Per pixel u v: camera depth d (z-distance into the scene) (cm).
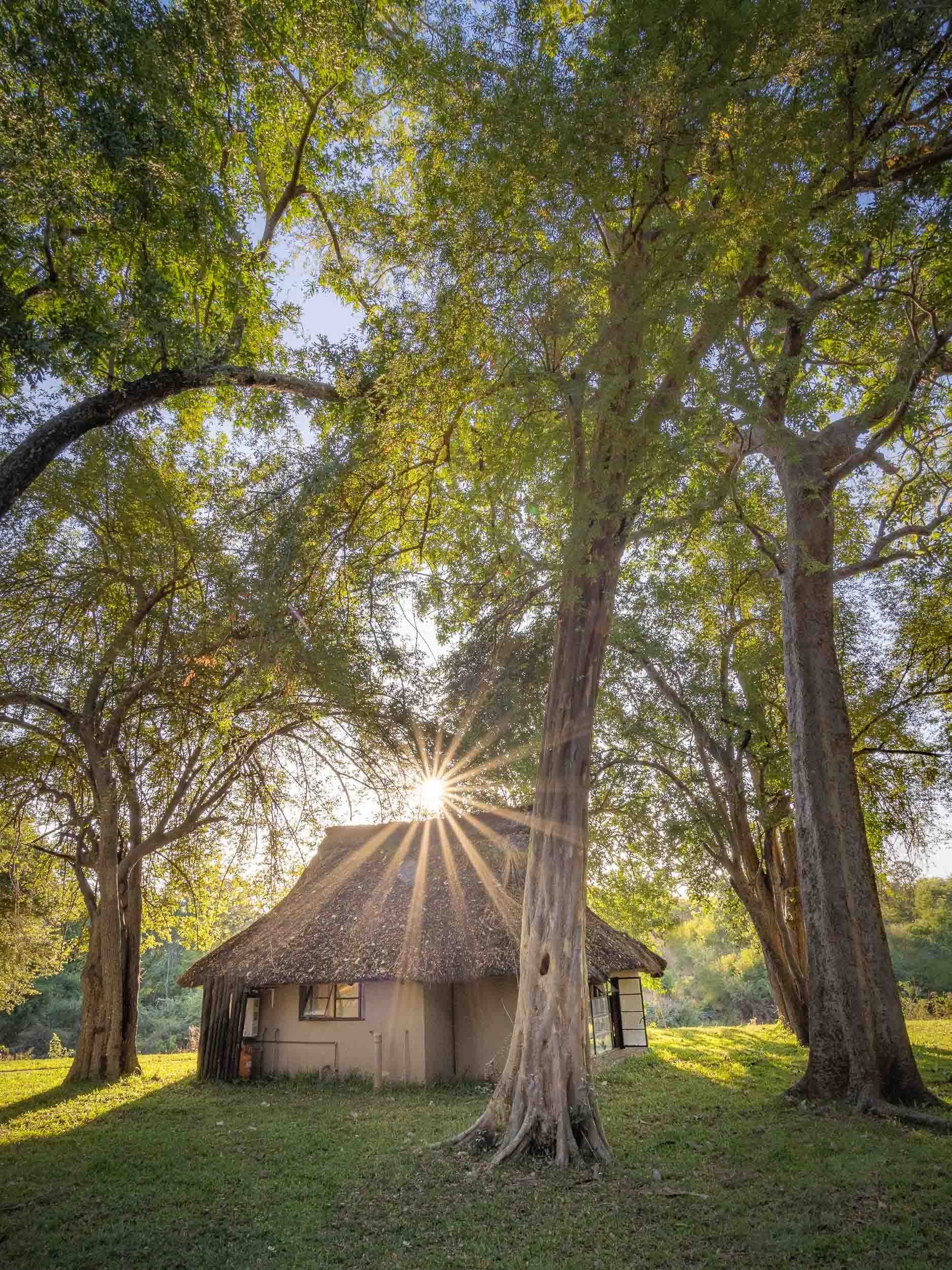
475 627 1352
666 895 2080
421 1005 1552
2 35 909
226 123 1218
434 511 1370
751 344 963
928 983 4206
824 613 1286
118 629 1650
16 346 954
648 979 2417
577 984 926
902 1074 1064
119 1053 1684
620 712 1883
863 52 859
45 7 923
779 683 2025
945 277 1111
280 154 1459
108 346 1026
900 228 1031
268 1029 1697
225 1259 636
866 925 1130
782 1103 1108
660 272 909
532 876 967
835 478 1308
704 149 918
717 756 1828
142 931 2172
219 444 1694
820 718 1227
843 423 1382
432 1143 962
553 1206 729
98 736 1586
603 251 1144
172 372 1155
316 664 1281
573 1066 894
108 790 1569
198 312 1282
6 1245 677
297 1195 792
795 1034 1825
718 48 834
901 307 1162
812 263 1109
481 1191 773
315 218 1530
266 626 1160
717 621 2012
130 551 1586
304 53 1292
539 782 1001
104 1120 1233
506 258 1041
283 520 1161
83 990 1714
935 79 945
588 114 871
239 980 1650
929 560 1595
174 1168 909
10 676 1540
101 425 1115
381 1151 950
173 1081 1647
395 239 1178
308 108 1395
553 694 1020
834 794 1191
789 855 2091
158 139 1023
